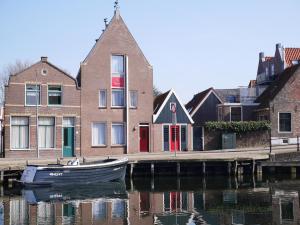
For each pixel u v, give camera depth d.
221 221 16.86
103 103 36.81
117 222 16.66
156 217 17.56
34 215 17.88
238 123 39.62
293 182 27.59
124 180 29.02
